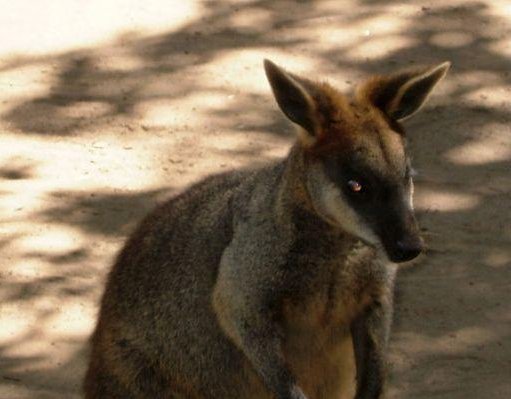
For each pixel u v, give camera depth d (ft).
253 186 34.96
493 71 55.01
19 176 50.24
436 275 44.93
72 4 59.47
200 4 59.36
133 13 58.85
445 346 42.04
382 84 33.58
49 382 40.65
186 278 36.11
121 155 51.21
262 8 59.06
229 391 36.40
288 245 33.63
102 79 55.26
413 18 58.08
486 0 59.21
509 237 46.60
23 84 55.11
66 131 52.65
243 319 34.32
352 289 34.12
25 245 46.52
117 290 37.50
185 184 49.42
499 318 43.06
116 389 37.52
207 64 55.77
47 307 43.70
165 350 36.63
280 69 32.76
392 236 32.07
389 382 40.63
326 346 35.14
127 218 47.80
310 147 33.01
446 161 50.49
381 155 32.37
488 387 40.22
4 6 59.47
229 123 52.65
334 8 59.00
